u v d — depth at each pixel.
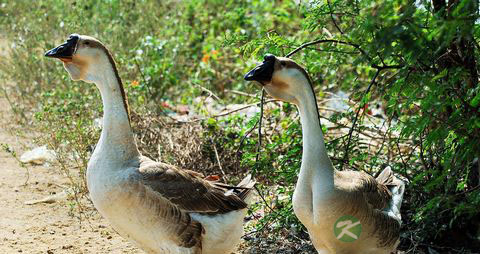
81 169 10.09
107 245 8.48
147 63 13.35
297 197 6.60
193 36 15.23
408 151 9.10
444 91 7.18
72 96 11.95
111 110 7.00
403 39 5.64
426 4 6.60
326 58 9.69
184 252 7.05
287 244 8.34
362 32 6.53
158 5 16.00
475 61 7.75
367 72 11.30
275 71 6.49
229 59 14.84
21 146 11.80
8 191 10.06
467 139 7.00
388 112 8.05
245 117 10.77
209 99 13.11
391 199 7.25
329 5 8.11
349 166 8.57
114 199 6.81
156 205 6.84
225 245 7.36
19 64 13.80
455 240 8.24
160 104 12.49
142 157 7.18
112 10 15.19
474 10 6.07
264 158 8.41
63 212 9.46
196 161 10.15
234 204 7.36
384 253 6.98
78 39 7.05
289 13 15.74
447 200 7.12
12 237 8.61
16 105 13.16
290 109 10.34
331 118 8.60
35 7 16.17
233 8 16.77
